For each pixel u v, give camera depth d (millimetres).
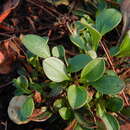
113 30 177
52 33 175
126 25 159
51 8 183
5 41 157
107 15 147
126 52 144
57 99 139
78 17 175
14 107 134
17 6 187
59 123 151
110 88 128
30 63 151
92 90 142
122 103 135
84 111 138
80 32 156
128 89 150
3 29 177
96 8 178
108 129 129
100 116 133
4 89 159
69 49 171
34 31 176
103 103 140
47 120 151
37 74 151
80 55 137
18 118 130
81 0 184
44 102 142
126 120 142
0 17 176
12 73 161
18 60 158
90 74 132
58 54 141
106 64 149
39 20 182
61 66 134
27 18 183
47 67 130
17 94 144
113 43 171
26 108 129
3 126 151
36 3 184
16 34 174
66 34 174
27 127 151
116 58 153
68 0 184
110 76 131
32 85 142
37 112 138
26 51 159
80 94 128
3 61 156
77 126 132
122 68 154
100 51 162
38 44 139
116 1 174
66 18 173
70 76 139
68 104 138
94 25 156
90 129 131
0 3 178
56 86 139
